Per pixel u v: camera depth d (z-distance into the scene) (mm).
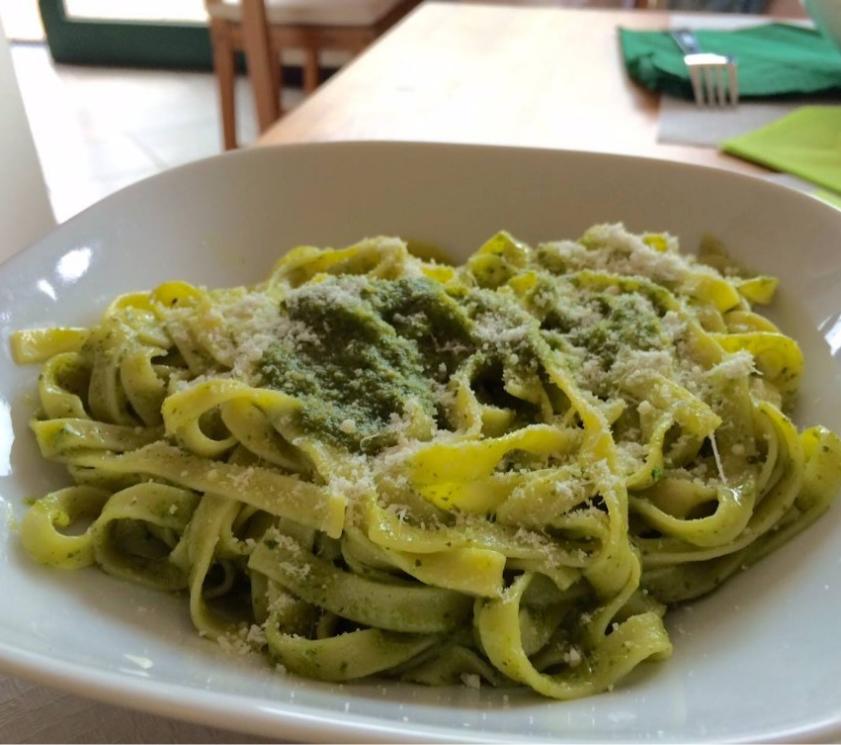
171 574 218
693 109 418
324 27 910
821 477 218
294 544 212
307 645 195
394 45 509
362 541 203
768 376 262
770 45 485
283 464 227
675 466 230
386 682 197
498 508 213
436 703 181
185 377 253
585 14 565
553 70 469
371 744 136
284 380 231
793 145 371
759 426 236
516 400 249
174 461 227
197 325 255
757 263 293
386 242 299
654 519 219
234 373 234
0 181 552
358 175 323
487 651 192
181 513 224
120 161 1017
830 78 433
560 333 264
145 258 287
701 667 185
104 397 247
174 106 1171
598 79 457
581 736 154
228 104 950
